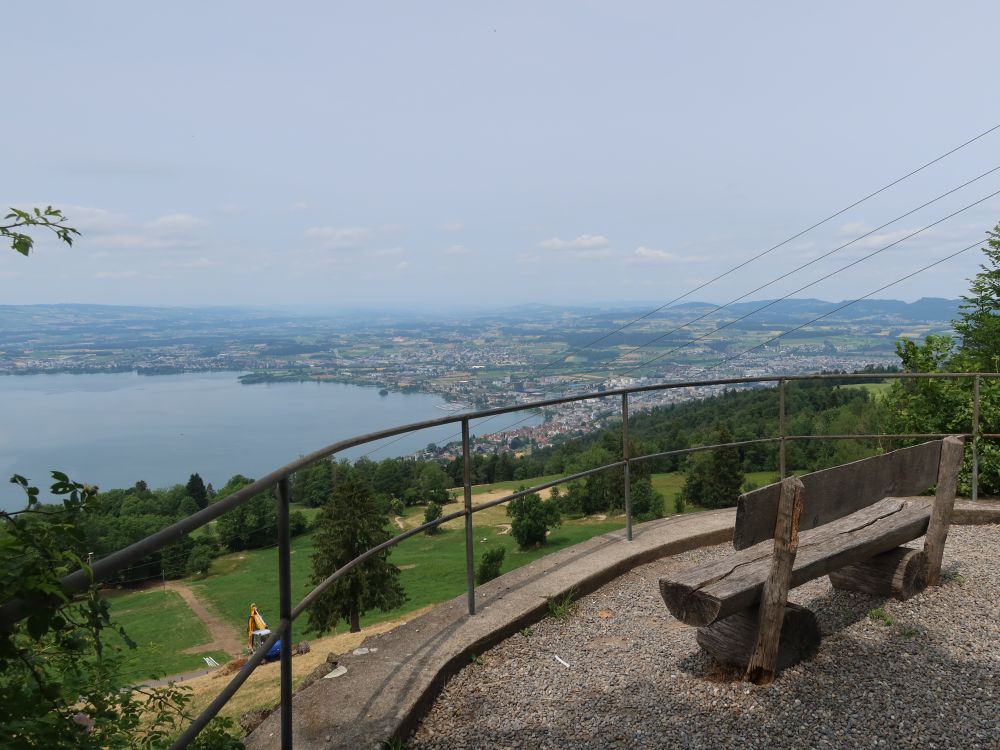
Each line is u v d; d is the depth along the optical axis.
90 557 1.68
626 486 5.16
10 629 1.47
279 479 2.16
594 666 3.42
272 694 7.56
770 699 3.02
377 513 25.31
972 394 7.55
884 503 4.41
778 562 3.06
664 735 2.79
